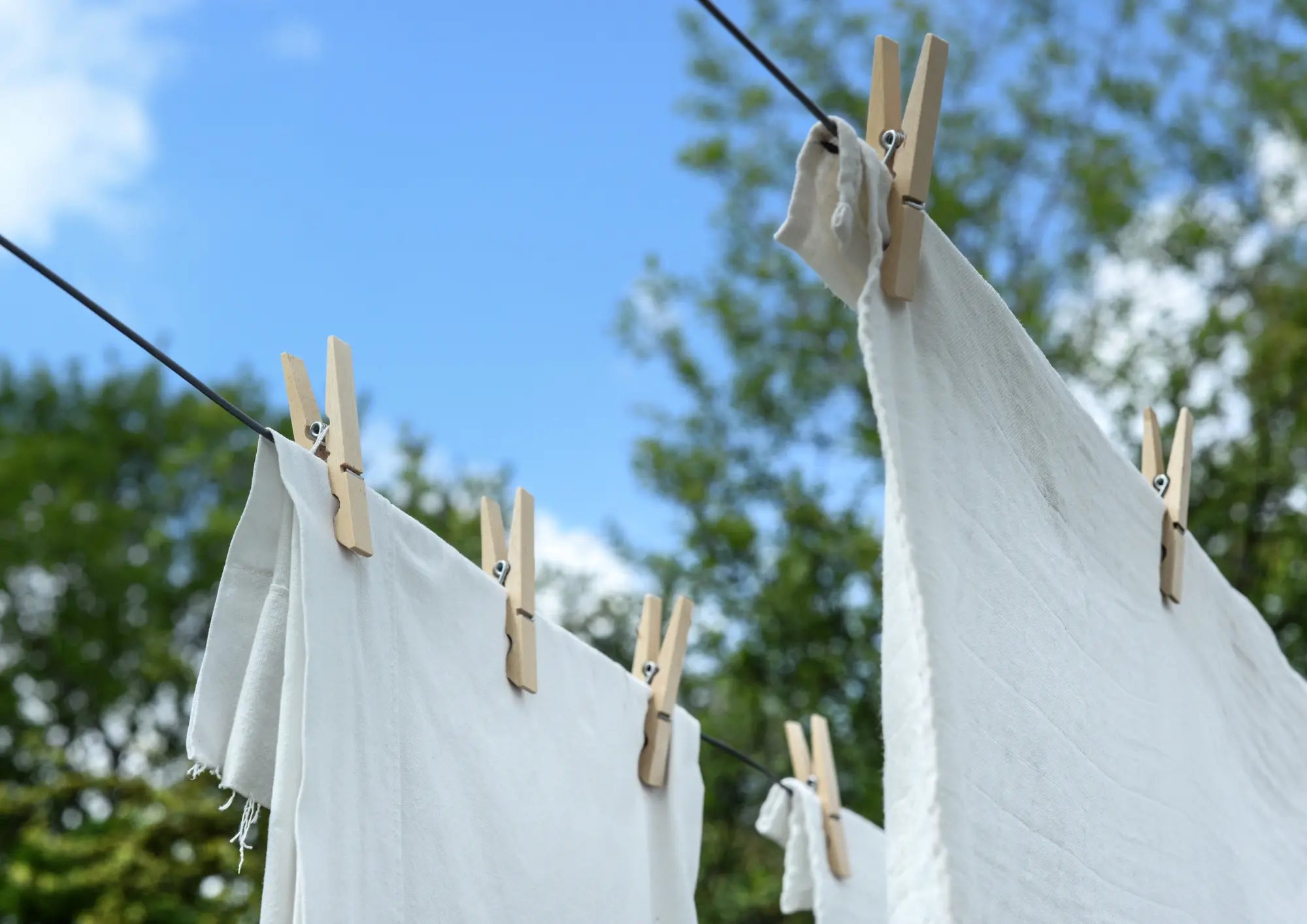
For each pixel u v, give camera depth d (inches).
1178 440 66.0
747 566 302.0
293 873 48.3
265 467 51.5
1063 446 54.0
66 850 265.6
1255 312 304.8
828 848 89.1
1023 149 324.8
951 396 46.8
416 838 53.2
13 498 571.2
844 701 291.6
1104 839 50.8
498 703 61.6
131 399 613.6
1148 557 62.2
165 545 575.5
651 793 73.9
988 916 41.8
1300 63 315.0
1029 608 48.8
